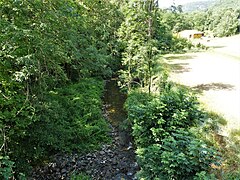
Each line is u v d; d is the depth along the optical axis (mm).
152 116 7203
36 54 6719
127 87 15125
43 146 8312
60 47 8672
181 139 6273
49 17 8133
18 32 5891
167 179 5504
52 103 8531
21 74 5883
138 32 12953
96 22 19906
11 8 6746
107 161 8773
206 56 25609
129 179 7711
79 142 9672
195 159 5391
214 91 12125
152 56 13430
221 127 7777
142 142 7379
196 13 84812
